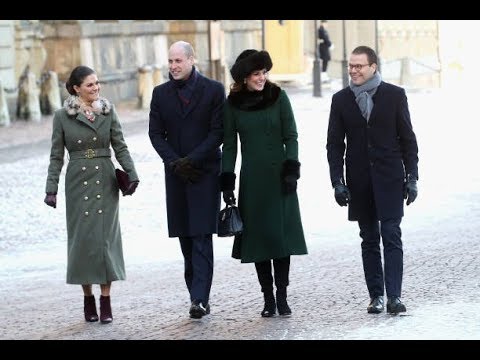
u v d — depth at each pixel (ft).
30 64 267.39
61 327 70.95
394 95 71.05
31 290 87.56
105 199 72.28
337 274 86.43
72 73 72.59
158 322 70.79
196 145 72.23
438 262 88.79
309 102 285.43
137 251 106.83
